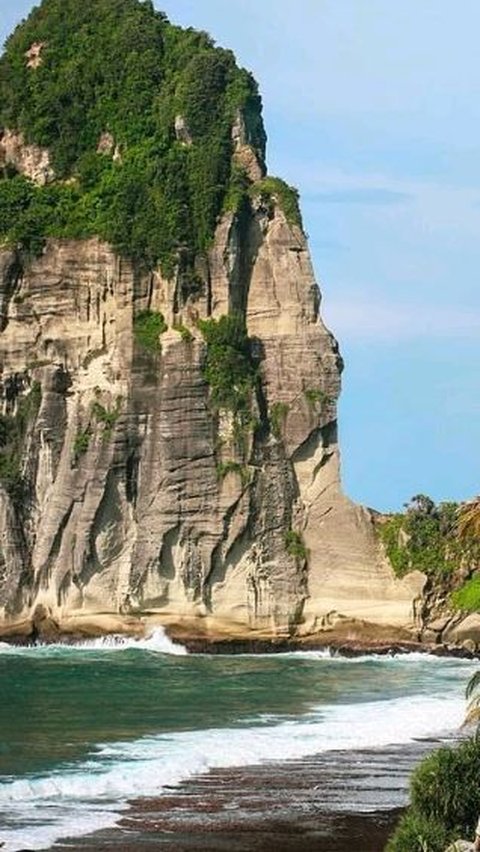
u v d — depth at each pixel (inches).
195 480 4537.4
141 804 1934.1
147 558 4512.8
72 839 1728.6
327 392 4675.2
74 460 4601.4
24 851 1657.2
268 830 1803.6
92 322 4729.3
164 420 4557.1
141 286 4699.8
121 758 2265.0
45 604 4584.2
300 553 4539.9
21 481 4662.9
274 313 4736.7
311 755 2345.0
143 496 4557.1
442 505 4626.0
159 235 4702.3
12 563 4601.4
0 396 4722.0
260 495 4559.5
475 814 1663.4
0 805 1902.1
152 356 4606.3
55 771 2139.5
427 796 1673.2
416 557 4485.7
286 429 4645.7
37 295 4781.0
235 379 4603.8
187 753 2316.7
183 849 1699.1
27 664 3907.5
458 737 2576.3
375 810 1923.0
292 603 4503.0
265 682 3511.3
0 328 4778.5
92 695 3181.6
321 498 4598.9
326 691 3314.5
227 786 2068.2
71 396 4702.3
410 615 4424.2
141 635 4483.3
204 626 4478.3
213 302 4707.2
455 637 4370.1
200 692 3267.7
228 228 4699.8
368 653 4338.1
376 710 2928.2
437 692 3316.9
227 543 4525.1
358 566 4525.1
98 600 4537.4
